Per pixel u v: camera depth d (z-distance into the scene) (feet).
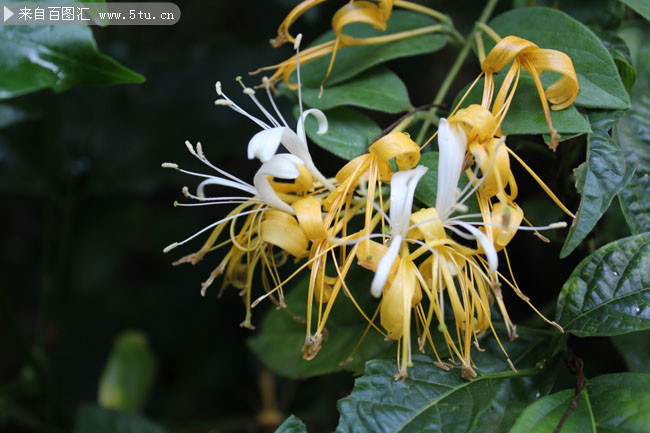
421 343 0.97
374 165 0.99
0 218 2.39
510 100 1.01
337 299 1.16
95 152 1.73
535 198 1.44
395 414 0.97
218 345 1.96
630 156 1.08
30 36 1.02
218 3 1.97
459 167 0.96
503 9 1.50
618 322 0.99
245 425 1.69
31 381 1.66
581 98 1.02
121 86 1.71
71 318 2.00
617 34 1.16
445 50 1.69
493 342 1.06
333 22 1.10
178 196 2.14
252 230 1.03
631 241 1.01
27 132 1.69
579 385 0.98
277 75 1.12
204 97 1.67
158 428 1.48
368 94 1.13
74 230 1.86
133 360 1.74
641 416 0.93
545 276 1.57
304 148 1.00
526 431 0.93
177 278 2.04
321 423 1.56
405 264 0.95
